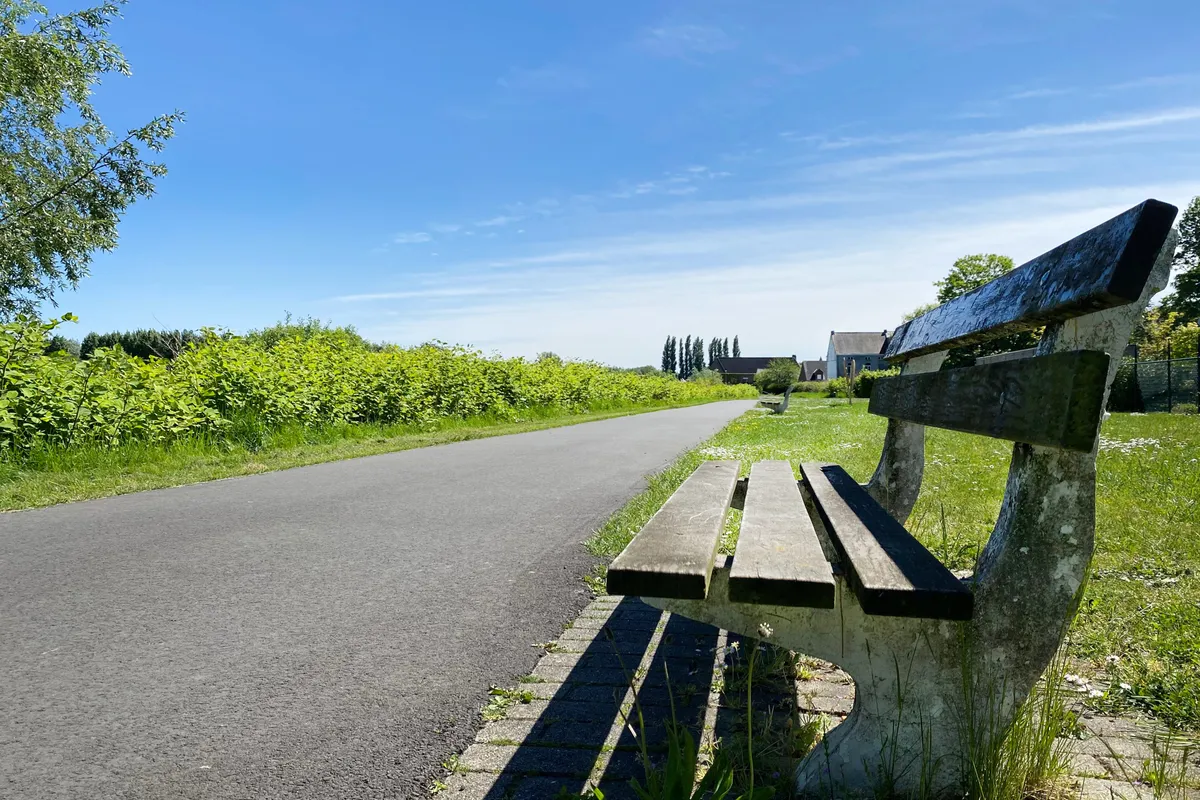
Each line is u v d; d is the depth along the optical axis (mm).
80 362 8633
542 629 3246
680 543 1921
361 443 11648
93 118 22062
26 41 20031
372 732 2275
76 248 21906
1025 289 2006
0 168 20531
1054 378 1508
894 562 1756
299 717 2385
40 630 3227
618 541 4711
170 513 5898
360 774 2025
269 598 3701
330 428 12125
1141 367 24297
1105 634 2910
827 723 2244
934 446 10625
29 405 7711
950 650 1749
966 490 6363
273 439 10414
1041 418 1545
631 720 2322
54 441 7859
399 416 14438
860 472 7383
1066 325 1717
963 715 1758
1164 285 1492
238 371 10633
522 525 5516
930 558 1807
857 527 2158
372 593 3791
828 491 2898
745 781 1900
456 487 7398
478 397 18297
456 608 3549
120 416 8539
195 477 7715
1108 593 3365
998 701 1718
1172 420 16031
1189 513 5070
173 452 8922
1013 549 1710
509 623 3330
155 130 22453
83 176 21984
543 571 4223
